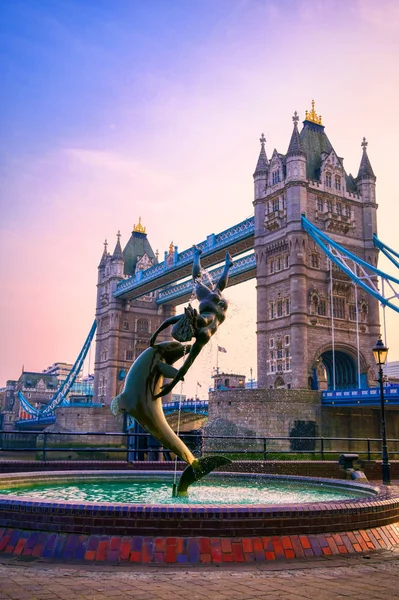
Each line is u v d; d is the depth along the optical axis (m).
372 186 80.81
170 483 14.27
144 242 135.12
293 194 73.12
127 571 7.22
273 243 75.81
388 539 9.19
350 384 75.75
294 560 8.00
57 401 139.00
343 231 77.06
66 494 11.77
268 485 14.14
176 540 7.89
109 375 119.31
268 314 75.25
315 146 81.69
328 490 13.12
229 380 84.25
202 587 6.56
